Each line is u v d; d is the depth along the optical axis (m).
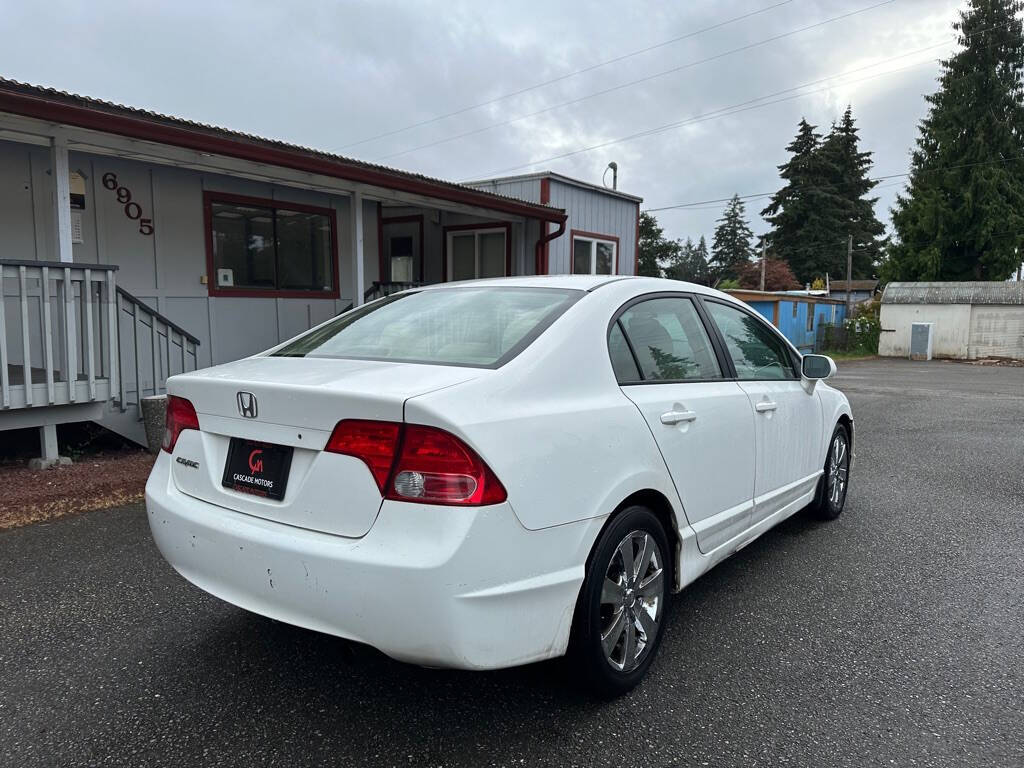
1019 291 29.22
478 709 2.59
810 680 2.84
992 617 3.45
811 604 3.59
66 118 5.67
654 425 2.82
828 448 4.72
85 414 5.87
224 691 2.69
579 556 2.41
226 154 6.89
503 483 2.17
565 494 2.37
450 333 2.83
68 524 4.57
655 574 2.83
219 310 8.93
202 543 2.49
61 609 3.36
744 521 3.59
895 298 31.03
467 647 2.11
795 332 28.61
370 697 2.66
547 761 2.30
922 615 3.47
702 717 2.57
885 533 4.77
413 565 2.04
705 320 3.57
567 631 2.39
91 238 7.66
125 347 7.71
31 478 5.25
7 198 7.07
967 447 8.02
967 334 29.45
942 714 2.61
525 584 2.23
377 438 2.14
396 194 9.16
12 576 3.74
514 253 11.71
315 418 2.26
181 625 3.22
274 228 9.53
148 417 6.19
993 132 39.22
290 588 2.25
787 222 63.59
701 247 100.31
